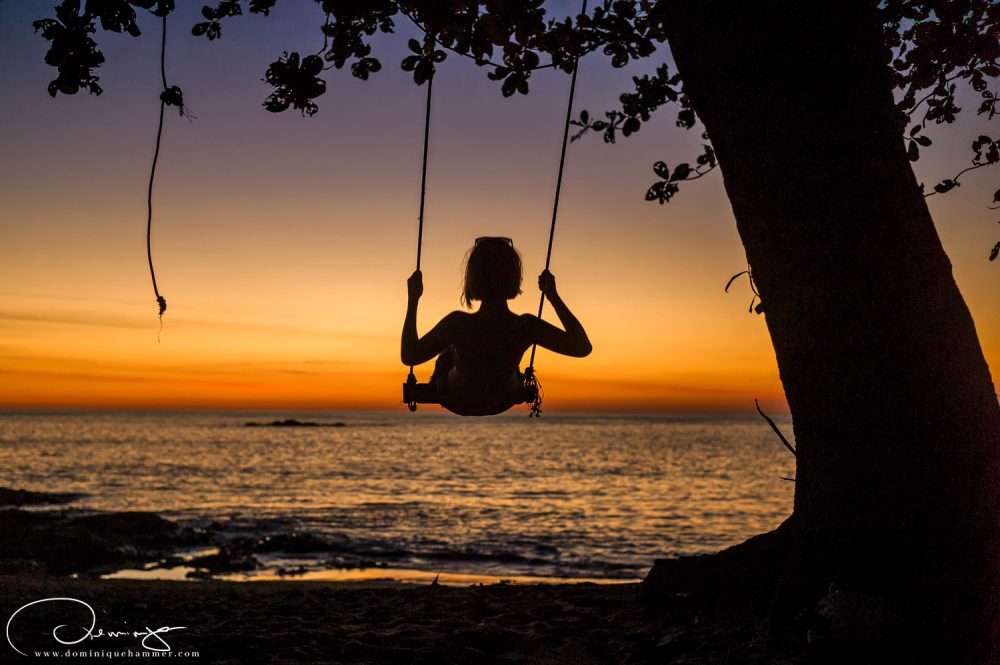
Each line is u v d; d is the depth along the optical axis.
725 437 162.38
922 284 4.20
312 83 5.76
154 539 26.92
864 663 4.10
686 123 7.61
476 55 5.76
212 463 79.94
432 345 4.41
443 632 5.30
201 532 29.58
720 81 4.54
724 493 50.75
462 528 33.53
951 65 7.09
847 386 4.29
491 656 4.70
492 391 4.55
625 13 6.52
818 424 4.47
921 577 4.20
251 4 5.99
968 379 4.21
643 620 5.82
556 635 5.27
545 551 26.91
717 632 5.05
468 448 118.44
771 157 4.37
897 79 7.22
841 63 4.25
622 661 4.66
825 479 4.50
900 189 4.25
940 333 4.19
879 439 4.25
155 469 70.75
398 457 94.56
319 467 75.94
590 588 7.86
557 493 51.03
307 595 7.75
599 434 183.38
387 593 7.84
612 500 46.41
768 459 89.44
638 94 7.24
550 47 6.39
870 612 4.11
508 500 46.25
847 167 4.22
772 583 5.82
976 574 4.14
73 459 83.69
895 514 4.25
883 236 4.19
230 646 4.75
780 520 36.81
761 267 4.57
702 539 30.30
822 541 4.53
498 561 24.75
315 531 32.19
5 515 27.86
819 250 4.27
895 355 4.18
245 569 22.33
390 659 4.48
